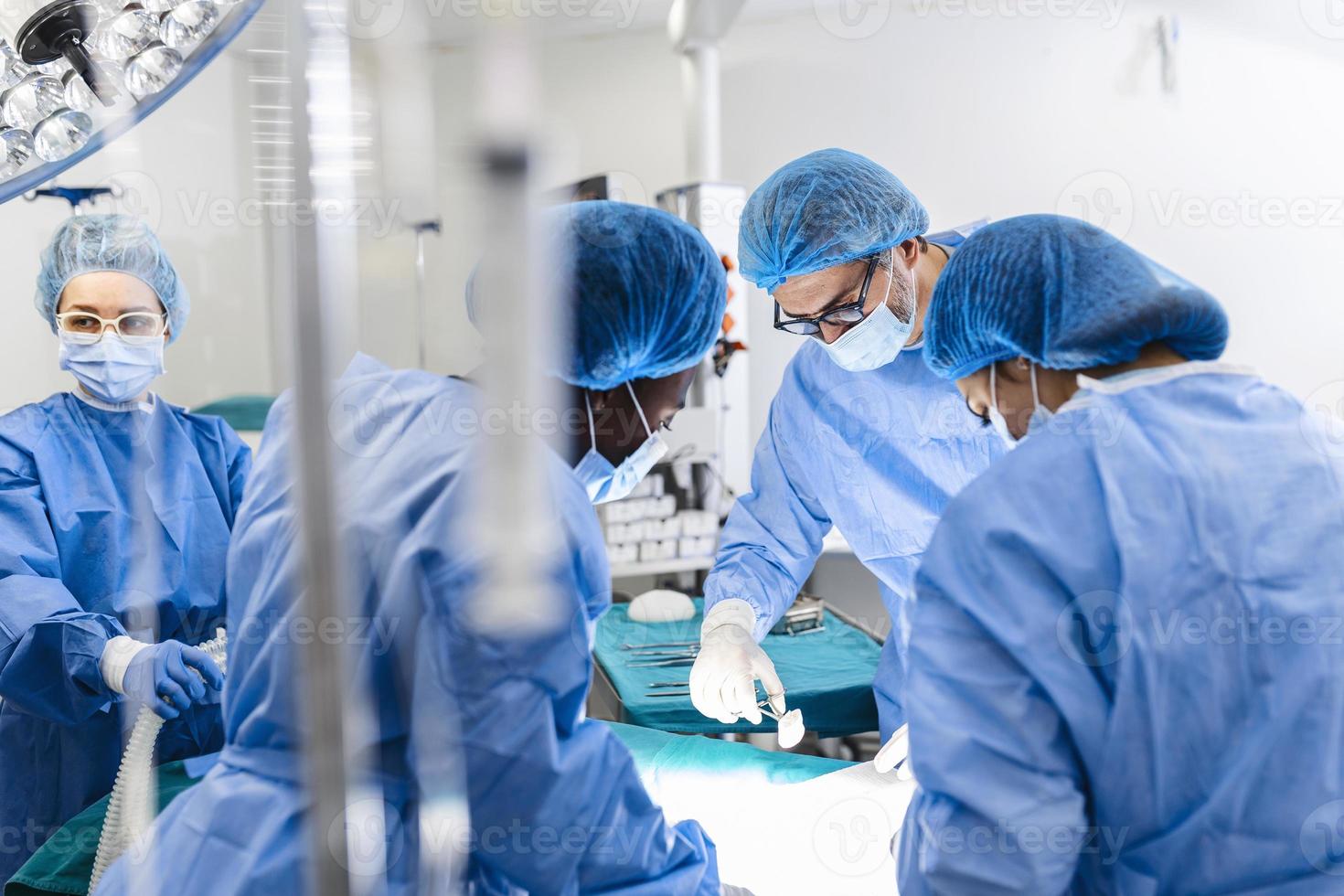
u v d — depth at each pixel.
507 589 0.79
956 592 0.80
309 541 0.69
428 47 0.90
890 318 1.04
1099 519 0.79
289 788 0.82
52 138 0.92
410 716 0.83
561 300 0.93
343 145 0.71
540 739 0.83
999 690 0.77
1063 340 0.90
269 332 1.09
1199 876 0.81
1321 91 1.01
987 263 0.92
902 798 1.08
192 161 1.09
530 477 0.74
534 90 0.53
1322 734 0.78
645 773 1.11
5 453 1.31
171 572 1.24
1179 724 0.78
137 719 1.16
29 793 1.32
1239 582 0.77
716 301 0.96
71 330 1.24
